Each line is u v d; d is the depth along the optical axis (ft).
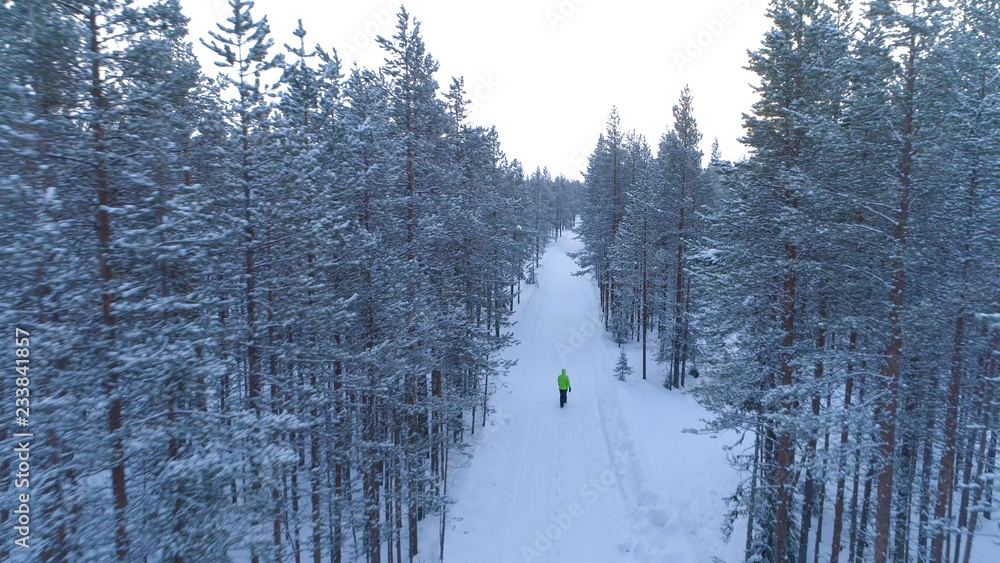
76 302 22.29
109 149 24.18
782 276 39.14
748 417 41.06
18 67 20.94
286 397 34.45
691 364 94.53
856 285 34.65
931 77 29.78
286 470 33.60
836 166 35.27
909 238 31.19
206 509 26.00
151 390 23.66
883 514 32.37
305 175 31.99
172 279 27.20
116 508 24.26
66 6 22.61
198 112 32.55
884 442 31.94
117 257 24.21
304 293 34.37
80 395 23.15
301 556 45.52
